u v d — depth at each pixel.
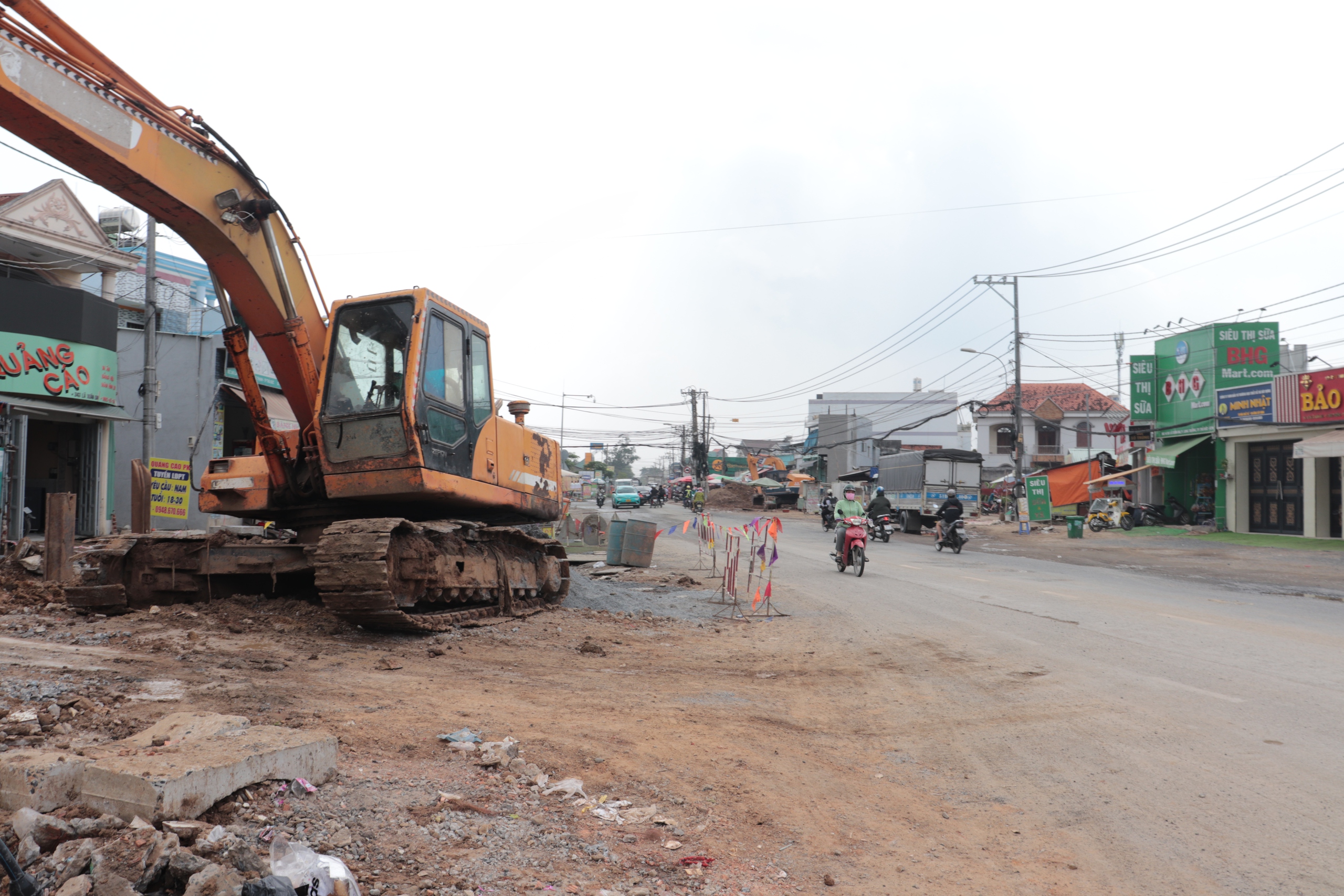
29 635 8.63
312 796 4.29
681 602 14.80
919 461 37.97
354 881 3.32
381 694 6.71
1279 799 4.98
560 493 13.70
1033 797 5.07
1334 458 28.33
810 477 70.88
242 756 4.13
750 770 5.46
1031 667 8.84
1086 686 7.90
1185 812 4.80
